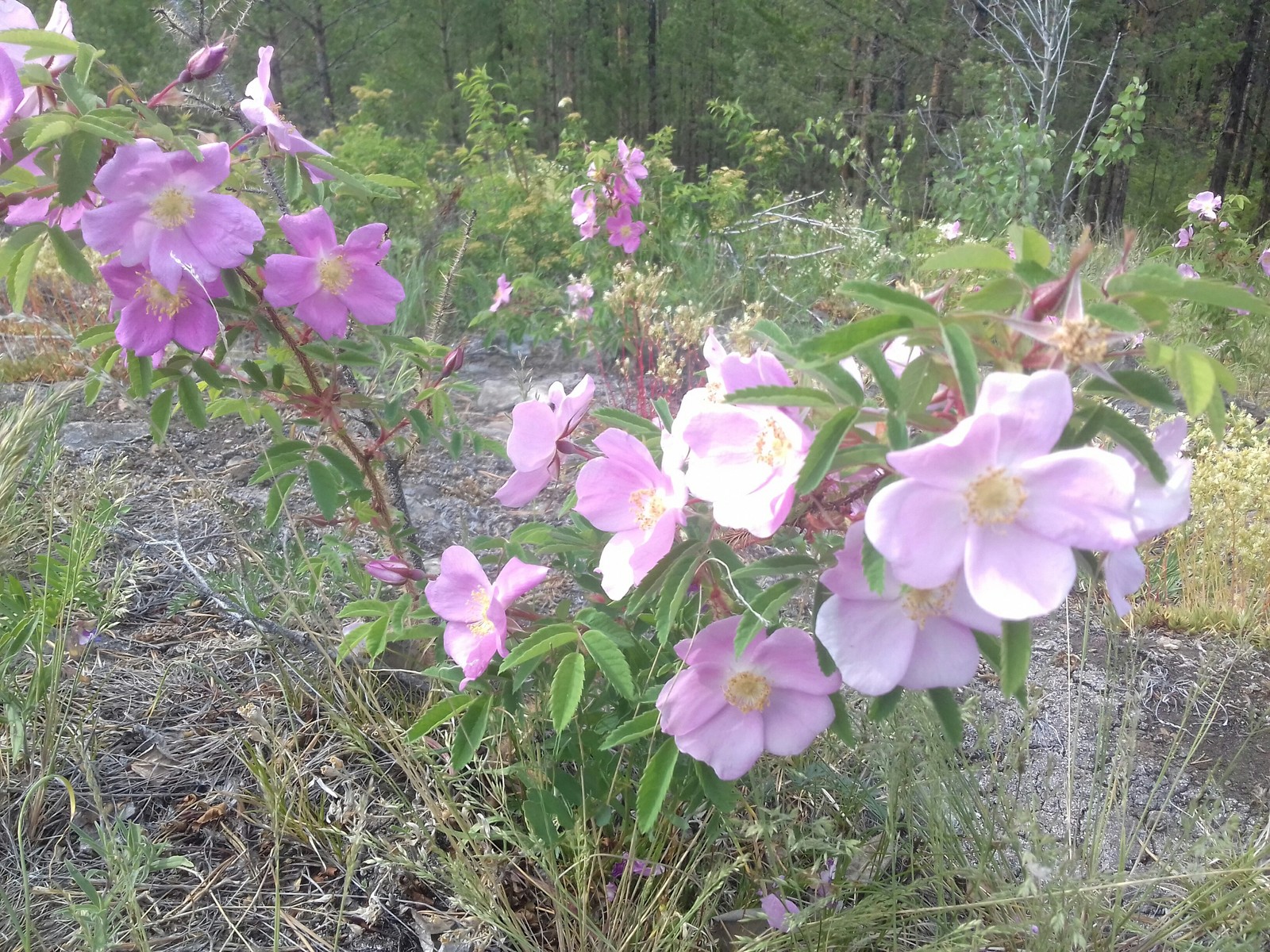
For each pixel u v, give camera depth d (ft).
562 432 1.00
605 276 3.21
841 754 1.17
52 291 2.72
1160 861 1.07
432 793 1.14
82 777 1.19
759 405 0.69
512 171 3.91
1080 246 0.63
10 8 0.96
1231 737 1.47
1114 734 1.45
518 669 0.96
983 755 1.36
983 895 1.00
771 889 1.01
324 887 1.08
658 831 1.02
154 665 1.41
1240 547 1.78
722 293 3.34
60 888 1.02
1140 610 1.78
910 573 0.60
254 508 1.79
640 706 0.99
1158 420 1.96
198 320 1.01
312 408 1.22
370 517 1.27
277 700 1.34
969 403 0.61
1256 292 3.46
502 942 1.02
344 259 1.07
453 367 1.33
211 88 1.39
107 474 1.89
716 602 0.94
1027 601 0.59
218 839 1.13
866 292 0.66
